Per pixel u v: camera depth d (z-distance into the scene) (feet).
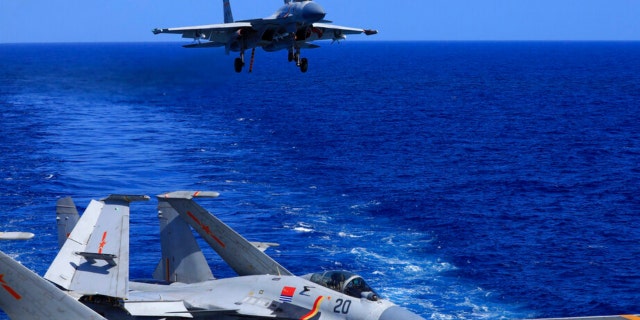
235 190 221.05
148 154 288.51
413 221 187.11
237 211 193.57
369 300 96.27
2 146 304.71
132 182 233.96
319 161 277.03
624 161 287.89
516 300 131.85
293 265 149.38
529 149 317.83
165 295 103.81
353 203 205.98
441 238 171.32
